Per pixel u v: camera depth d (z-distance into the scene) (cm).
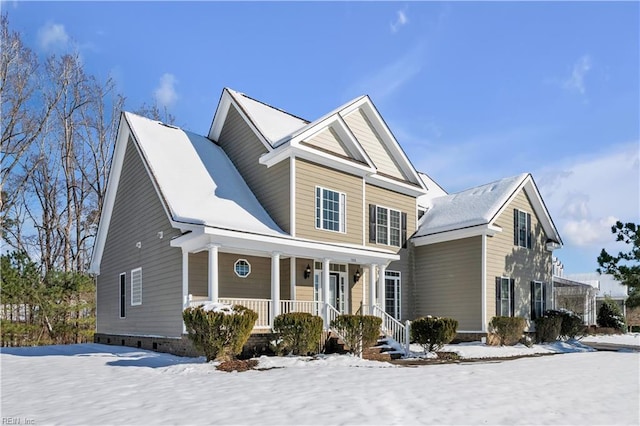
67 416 655
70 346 1789
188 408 690
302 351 1265
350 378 951
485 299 1805
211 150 1833
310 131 1582
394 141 1959
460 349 1574
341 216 1667
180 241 1354
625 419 661
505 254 1945
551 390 863
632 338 2853
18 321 2228
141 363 1206
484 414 669
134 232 1738
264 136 1628
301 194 1545
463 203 2116
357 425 598
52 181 3008
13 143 2745
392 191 1978
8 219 2784
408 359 1409
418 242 2022
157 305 1520
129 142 1812
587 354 1619
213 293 1255
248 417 636
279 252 1403
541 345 1916
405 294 1981
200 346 1148
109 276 1967
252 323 1180
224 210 1484
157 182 1464
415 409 688
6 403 753
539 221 2189
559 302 3384
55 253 3027
